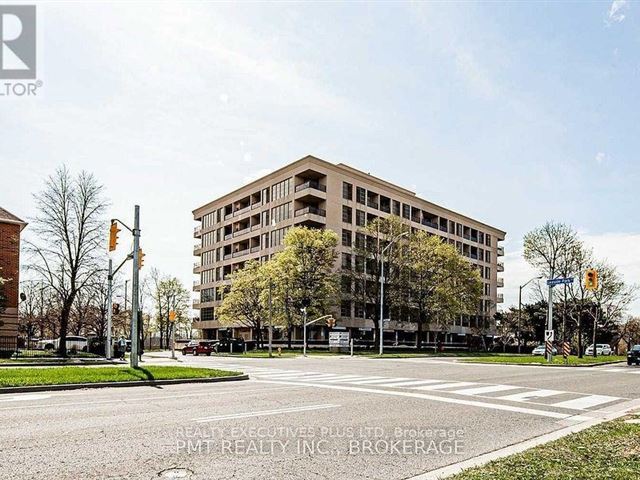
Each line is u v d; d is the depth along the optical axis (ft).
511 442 28.14
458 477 19.99
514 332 281.13
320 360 120.78
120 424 30.48
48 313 173.88
